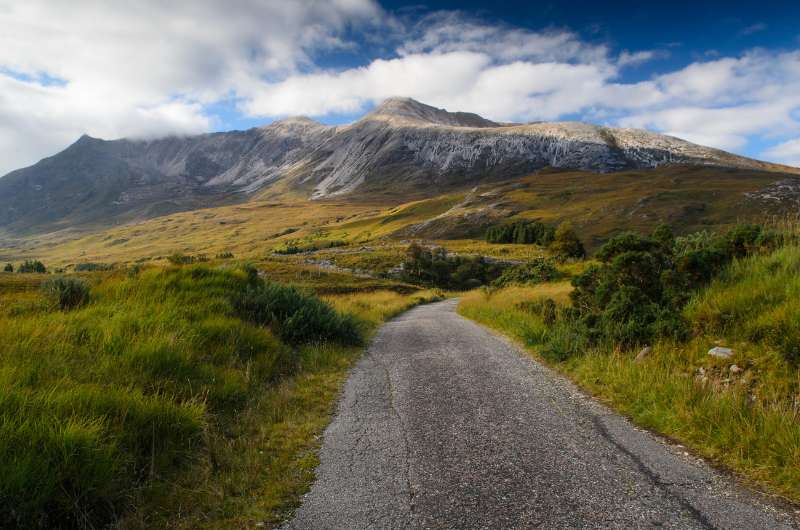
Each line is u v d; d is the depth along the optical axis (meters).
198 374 5.79
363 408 5.69
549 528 2.93
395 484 3.64
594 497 3.30
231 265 12.54
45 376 4.55
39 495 3.06
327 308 11.19
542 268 32.12
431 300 40.25
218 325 7.61
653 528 2.91
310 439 4.70
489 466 3.87
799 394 4.49
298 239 183.25
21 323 6.09
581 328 8.01
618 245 9.24
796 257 7.27
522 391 6.09
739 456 3.82
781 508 3.13
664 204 136.25
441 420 5.09
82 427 3.57
